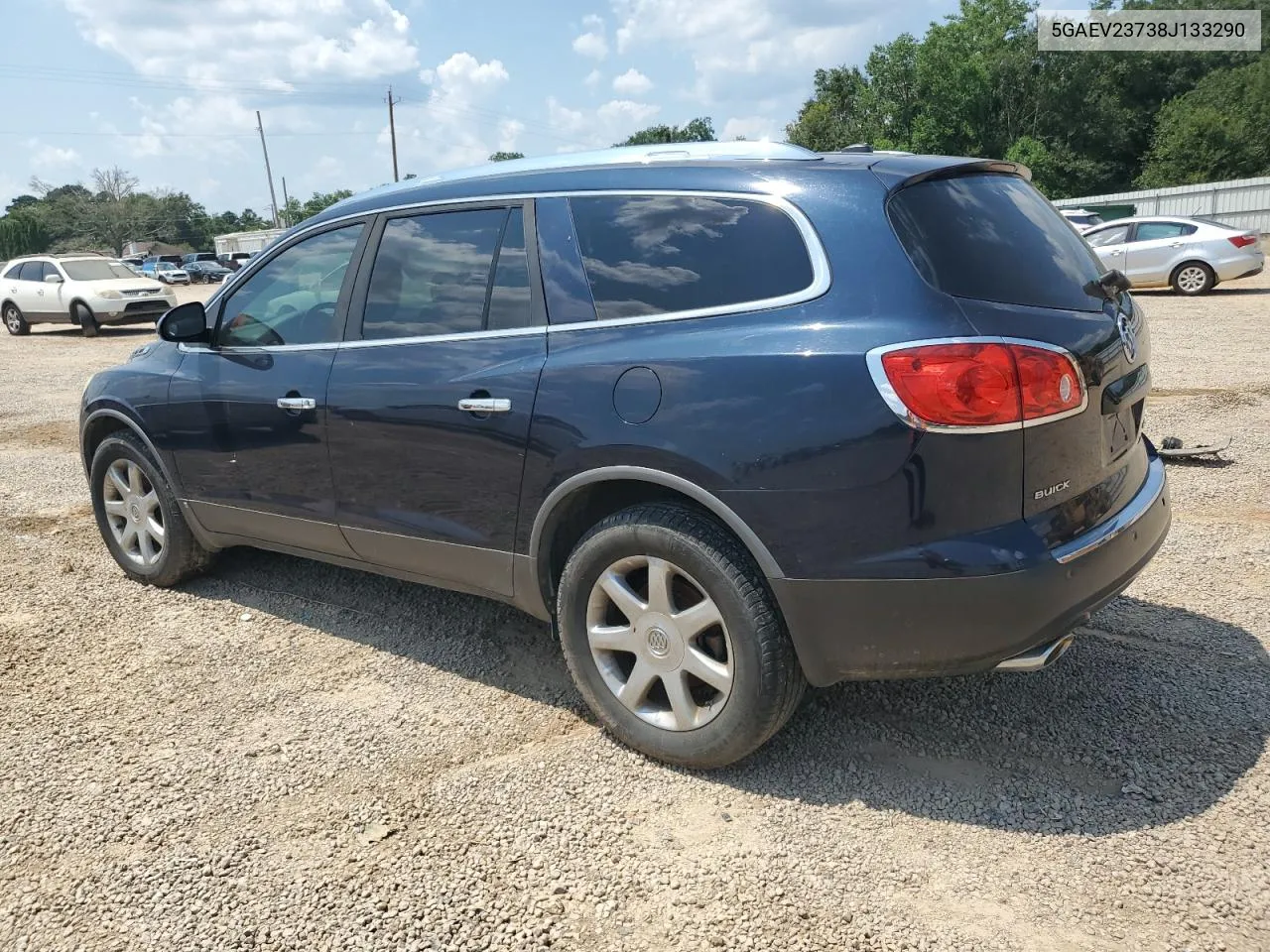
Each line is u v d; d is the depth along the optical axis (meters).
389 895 2.48
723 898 2.43
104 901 2.49
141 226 94.62
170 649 3.99
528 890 2.49
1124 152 56.19
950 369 2.44
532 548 3.17
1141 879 2.44
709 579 2.77
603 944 2.30
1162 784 2.83
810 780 2.92
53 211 92.00
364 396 3.51
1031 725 3.19
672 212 2.98
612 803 2.85
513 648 3.92
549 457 3.02
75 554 5.20
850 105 59.16
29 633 4.15
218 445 4.09
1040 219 3.06
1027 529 2.53
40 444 8.38
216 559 4.74
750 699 2.77
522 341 3.16
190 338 4.02
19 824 2.82
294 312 3.92
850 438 2.53
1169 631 3.82
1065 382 2.57
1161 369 9.30
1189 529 4.98
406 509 3.49
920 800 2.81
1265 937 2.23
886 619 2.59
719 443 2.68
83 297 18.03
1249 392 8.08
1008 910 2.35
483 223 3.38
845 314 2.60
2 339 18.50
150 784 3.00
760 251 2.79
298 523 3.89
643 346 2.87
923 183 2.77
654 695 3.11
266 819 2.82
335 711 3.45
